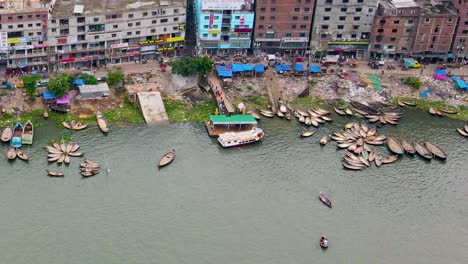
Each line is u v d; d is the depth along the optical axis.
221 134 189.38
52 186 167.12
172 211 163.12
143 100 198.62
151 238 155.50
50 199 163.25
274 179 176.50
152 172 174.50
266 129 195.88
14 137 180.38
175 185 171.12
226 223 161.25
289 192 172.50
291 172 179.50
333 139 193.12
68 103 194.88
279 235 159.50
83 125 189.00
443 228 166.38
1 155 176.00
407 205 172.12
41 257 148.75
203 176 175.12
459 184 181.12
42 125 187.50
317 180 177.38
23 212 159.00
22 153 175.88
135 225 158.38
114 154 179.38
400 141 195.12
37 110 192.38
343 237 160.62
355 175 180.38
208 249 154.12
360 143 192.00
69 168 173.00
